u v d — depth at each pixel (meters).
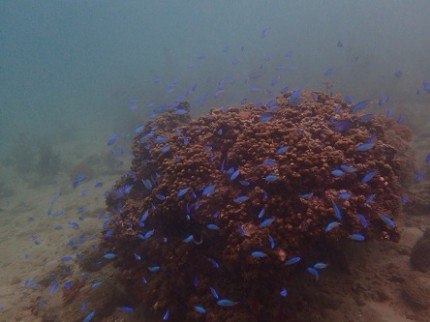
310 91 1.61
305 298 0.98
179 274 1.04
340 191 0.94
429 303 0.91
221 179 1.08
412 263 1.06
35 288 1.59
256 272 0.85
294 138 1.07
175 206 1.06
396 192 1.10
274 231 0.87
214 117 1.44
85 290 1.34
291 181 0.94
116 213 1.62
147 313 1.11
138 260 1.22
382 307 0.94
